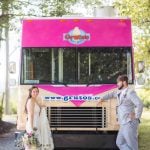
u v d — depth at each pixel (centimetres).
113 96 1130
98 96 1157
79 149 1173
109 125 1160
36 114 1004
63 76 1173
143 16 1819
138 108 1057
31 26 1199
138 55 2012
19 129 1146
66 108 1162
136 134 1083
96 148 1155
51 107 1162
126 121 1076
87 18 1201
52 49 1180
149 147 1422
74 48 1180
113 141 1151
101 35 1188
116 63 1173
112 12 1327
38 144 998
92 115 1161
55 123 1162
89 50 1178
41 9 2095
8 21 2028
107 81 1166
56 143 1152
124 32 1191
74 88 1164
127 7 1808
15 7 2023
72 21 1202
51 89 1163
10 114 3002
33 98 1005
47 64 1177
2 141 1639
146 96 3291
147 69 2003
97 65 1173
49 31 1193
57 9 2098
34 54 1180
